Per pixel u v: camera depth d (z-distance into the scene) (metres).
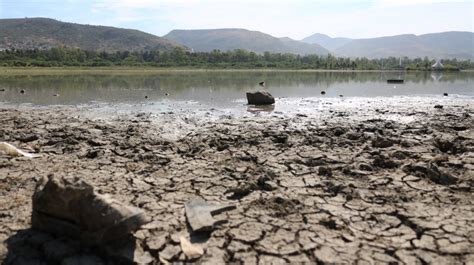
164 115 17.23
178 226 6.00
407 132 13.16
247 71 82.06
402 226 6.10
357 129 13.79
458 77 62.22
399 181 7.95
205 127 14.30
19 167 8.87
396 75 69.44
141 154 9.91
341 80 49.69
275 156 9.97
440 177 7.95
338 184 7.57
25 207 6.60
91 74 58.38
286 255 5.28
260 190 7.54
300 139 12.01
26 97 24.44
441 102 23.39
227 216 6.35
